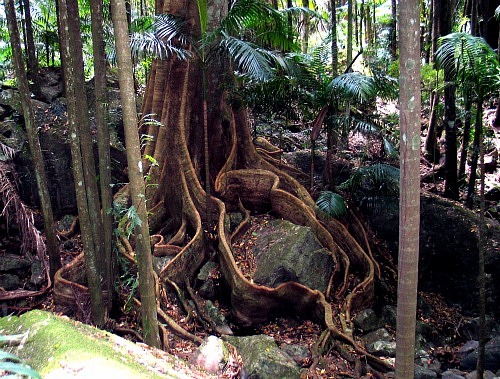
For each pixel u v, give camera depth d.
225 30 6.13
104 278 5.44
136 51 5.98
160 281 5.94
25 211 6.36
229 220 6.96
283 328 6.15
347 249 6.99
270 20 6.51
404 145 2.81
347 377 5.04
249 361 4.86
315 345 5.43
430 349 6.07
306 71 6.93
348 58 9.38
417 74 2.74
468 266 7.04
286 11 7.04
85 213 5.11
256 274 6.25
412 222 2.87
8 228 6.73
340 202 6.79
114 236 5.54
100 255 5.41
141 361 2.60
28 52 8.21
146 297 4.28
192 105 7.21
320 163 8.70
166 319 5.42
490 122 10.06
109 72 9.52
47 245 6.37
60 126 7.67
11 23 5.62
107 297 5.43
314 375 4.96
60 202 7.44
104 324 5.32
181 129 7.07
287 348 5.50
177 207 7.14
